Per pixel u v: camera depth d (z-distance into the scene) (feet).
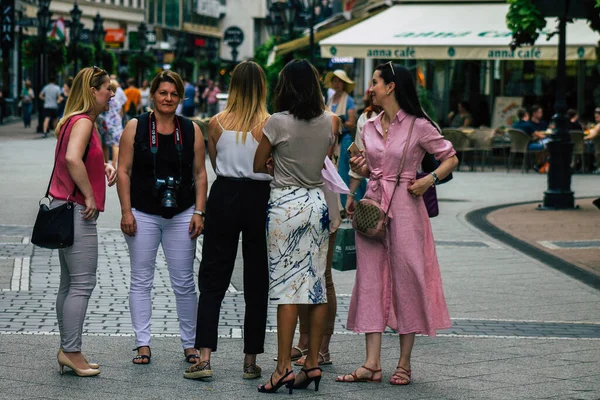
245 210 30.83
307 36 134.31
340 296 44.52
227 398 28.89
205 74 466.29
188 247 32.81
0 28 195.21
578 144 112.47
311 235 29.96
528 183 102.42
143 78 285.64
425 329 31.04
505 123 131.95
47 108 171.42
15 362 32.14
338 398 29.22
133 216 32.48
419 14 126.11
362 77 147.43
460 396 29.60
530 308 42.63
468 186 98.22
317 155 29.94
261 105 31.24
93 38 240.32
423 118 31.42
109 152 114.01
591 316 41.27
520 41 75.56
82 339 35.37
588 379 31.63
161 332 36.99
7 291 43.57
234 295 44.50
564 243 61.11
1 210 71.00
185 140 32.55
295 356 33.63
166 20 426.10
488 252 57.52
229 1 494.18
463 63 133.59
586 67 129.90
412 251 31.12
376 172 31.58
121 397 28.60
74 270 30.99
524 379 31.53
